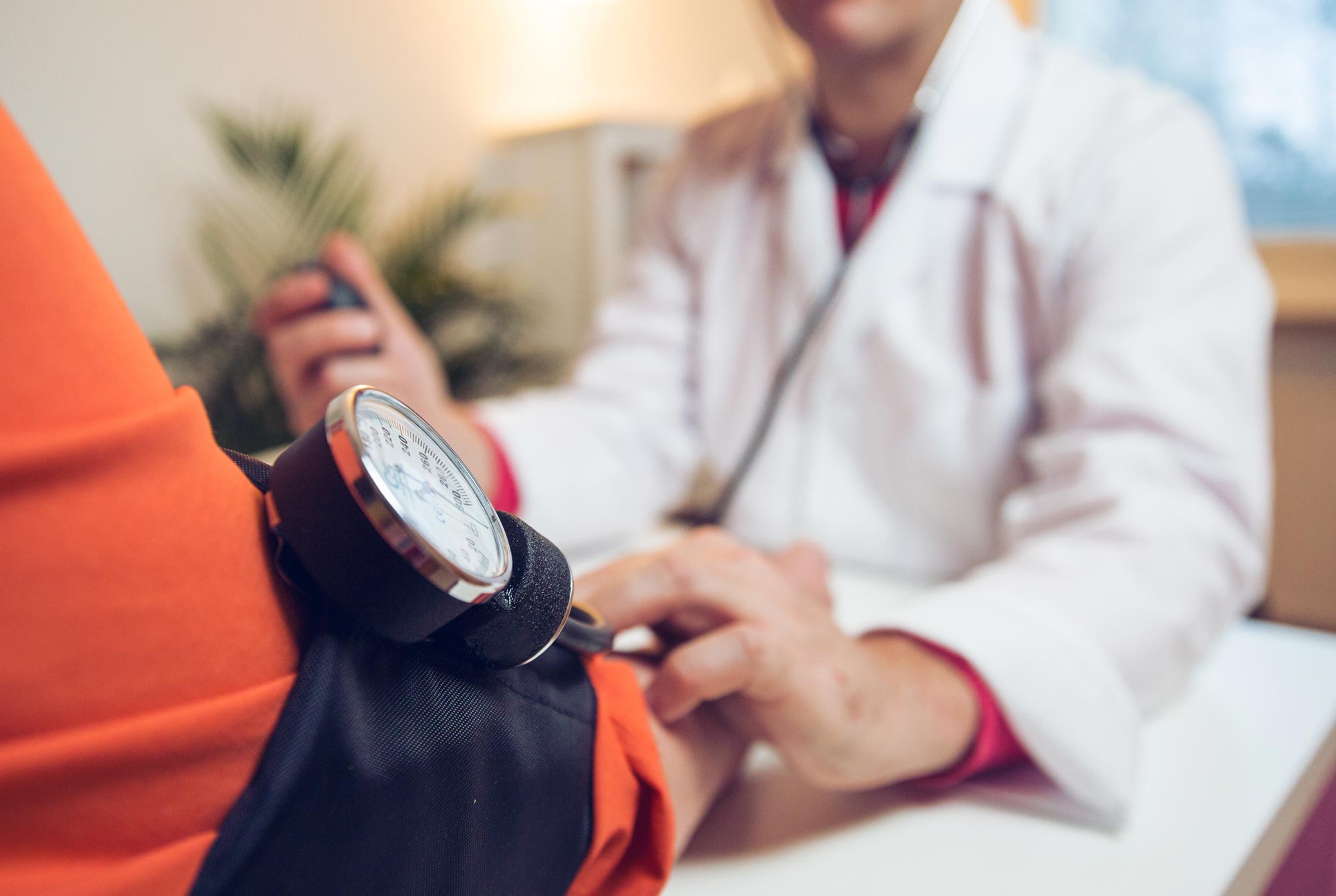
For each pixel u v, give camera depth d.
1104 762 0.35
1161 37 1.29
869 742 0.34
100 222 1.18
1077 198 0.66
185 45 0.94
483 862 0.20
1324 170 1.18
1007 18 0.74
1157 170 0.64
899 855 0.32
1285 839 0.37
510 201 1.70
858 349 0.74
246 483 0.19
